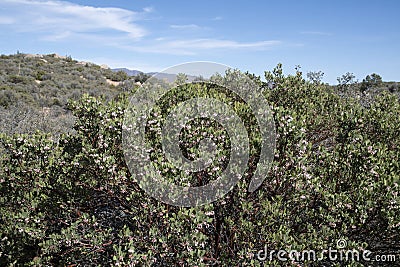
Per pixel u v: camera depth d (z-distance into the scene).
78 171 4.45
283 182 3.99
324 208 4.36
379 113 5.64
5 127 9.91
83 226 4.04
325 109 6.26
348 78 11.47
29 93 24.06
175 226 3.46
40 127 10.23
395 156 4.80
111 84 31.94
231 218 4.07
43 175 4.78
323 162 4.67
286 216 3.90
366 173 4.35
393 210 3.91
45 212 4.64
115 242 4.18
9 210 4.72
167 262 3.63
